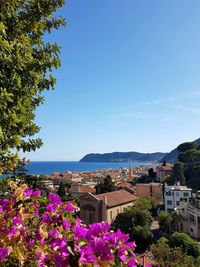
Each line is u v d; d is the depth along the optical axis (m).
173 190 93.38
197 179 129.50
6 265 3.84
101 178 175.50
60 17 10.00
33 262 3.86
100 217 72.75
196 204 71.25
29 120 9.41
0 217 4.28
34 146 10.09
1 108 7.57
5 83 8.09
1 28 6.89
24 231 4.18
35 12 9.33
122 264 3.83
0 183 7.71
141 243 56.69
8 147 8.25
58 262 3.54
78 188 108.56
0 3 7.71
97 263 3.54
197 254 47.84
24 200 4.41
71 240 3.72
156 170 172.88
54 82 10.23
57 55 9.98
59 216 4.27
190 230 68.56
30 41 9.39
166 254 39.16
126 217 65.62
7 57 7.48
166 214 73.38
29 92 9.34
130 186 126.69
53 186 125.12
